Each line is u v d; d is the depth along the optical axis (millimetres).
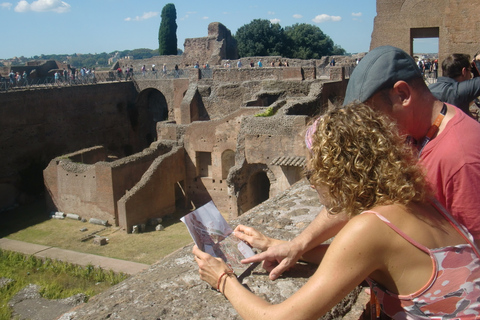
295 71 34062
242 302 2791
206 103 38031
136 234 25016
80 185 27297
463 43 10688
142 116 45656
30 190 33750
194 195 30719
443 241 2410
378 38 14266
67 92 37750
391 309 2535
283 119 22641
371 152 2477
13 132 33250
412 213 2420
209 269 3072
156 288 3957
